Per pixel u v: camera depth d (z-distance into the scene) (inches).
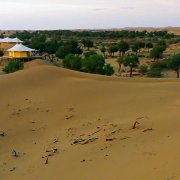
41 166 656.4
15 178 629.0
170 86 1155.9
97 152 648.4
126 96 1051.9
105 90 1134.4
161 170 478.9
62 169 611.8
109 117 896.3
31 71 1348.4
